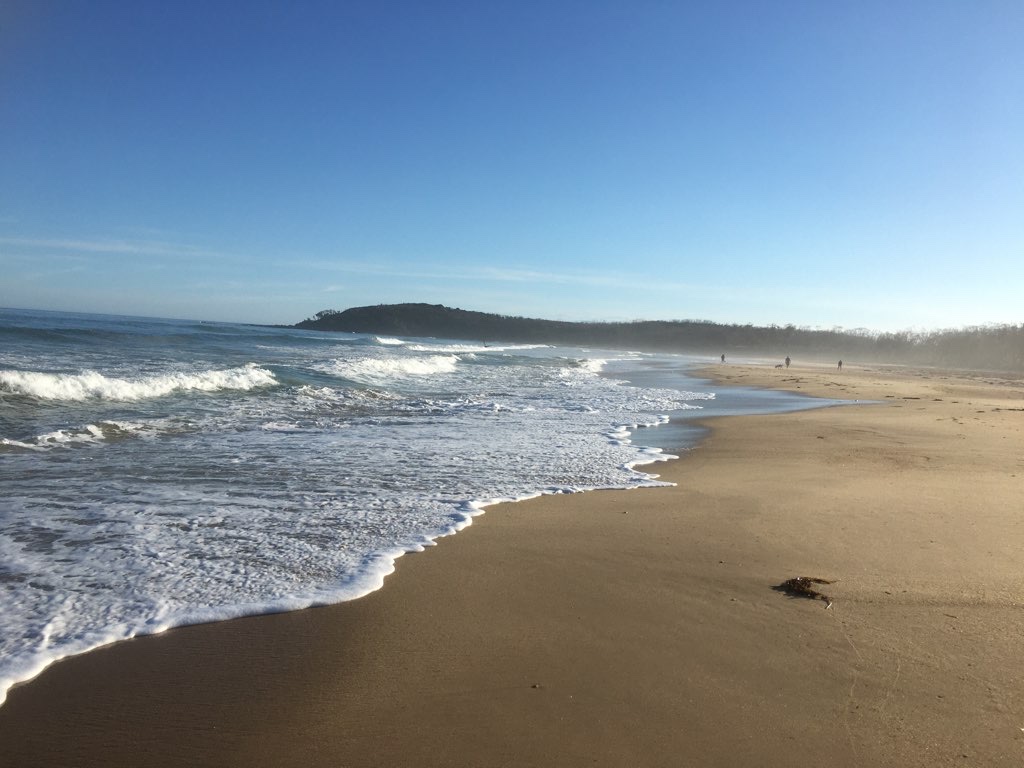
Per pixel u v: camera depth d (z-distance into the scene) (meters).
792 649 3.88
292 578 4.82
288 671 3.57
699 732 3.06
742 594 4.71
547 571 5.15
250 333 56.94
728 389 27.12
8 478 7.39
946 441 12.19
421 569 5.12
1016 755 2.90
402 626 4.14
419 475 8.45
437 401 17.64
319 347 41.41
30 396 12.40
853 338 137.62
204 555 5.22
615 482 8.44
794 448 11.41
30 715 3.11
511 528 6.27
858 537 6.07
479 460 9.63
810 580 4.93
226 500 6.86
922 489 8.09
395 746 2.93
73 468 8.01
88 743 2.92
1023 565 5.32
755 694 3.39
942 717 3.19
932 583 4.91
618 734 3.04
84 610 4.18
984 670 3.64
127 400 13.88
